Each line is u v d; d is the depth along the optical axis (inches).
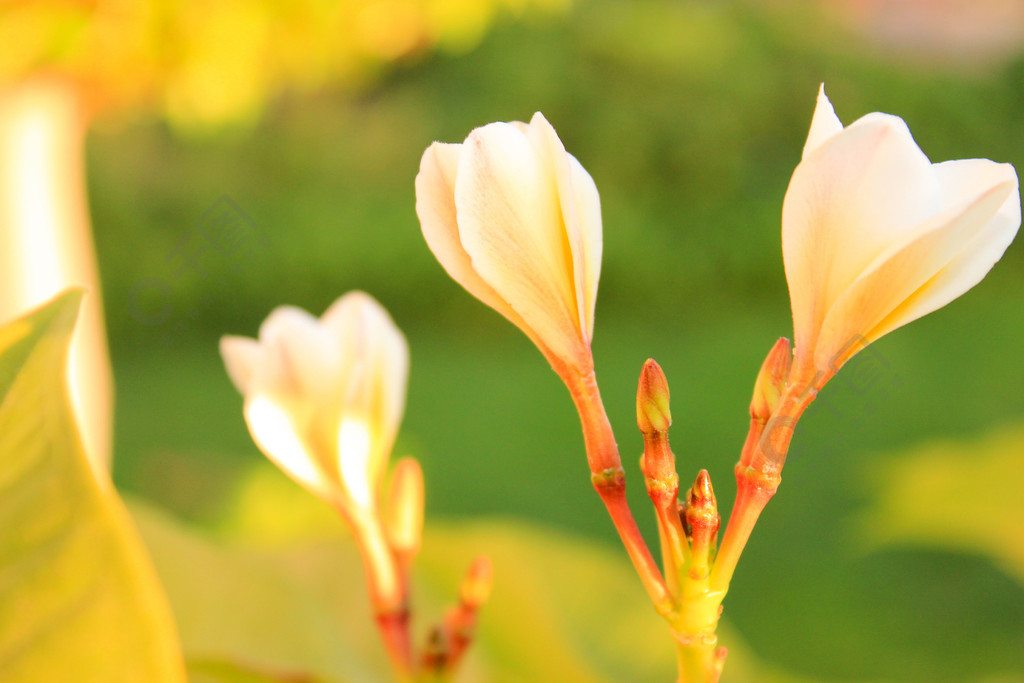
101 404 66.5
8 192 60.4
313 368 20.1
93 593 17.0
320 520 99.4
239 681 22.9
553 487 116.5
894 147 17.6
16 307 61.4
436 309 187.8
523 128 18.2
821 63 211.5
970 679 78.4
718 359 159.8
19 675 16.8
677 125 201.2
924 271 17.6
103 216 162.7
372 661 26.0
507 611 27.4
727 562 17.9
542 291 17.9
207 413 138.2
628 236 190.5
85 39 57.4
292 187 199.9
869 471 108.1
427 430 135.8
